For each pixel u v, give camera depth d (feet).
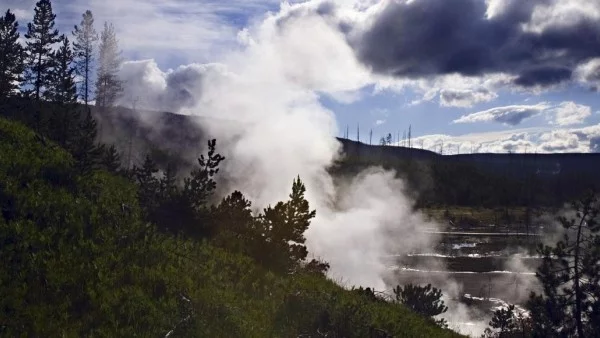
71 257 32.78
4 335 24.23
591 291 94.32
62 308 27.32
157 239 39.81
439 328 51.93
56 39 177.27
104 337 25.54
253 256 45.98
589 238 96.78
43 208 39.24
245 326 30.25
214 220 49.52
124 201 47.70
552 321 94.12
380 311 44.34
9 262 30.78
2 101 88.22
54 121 72.08
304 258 50.03
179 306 30.14
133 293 30.12
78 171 48.88
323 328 34.12
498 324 106.32
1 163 44.68
